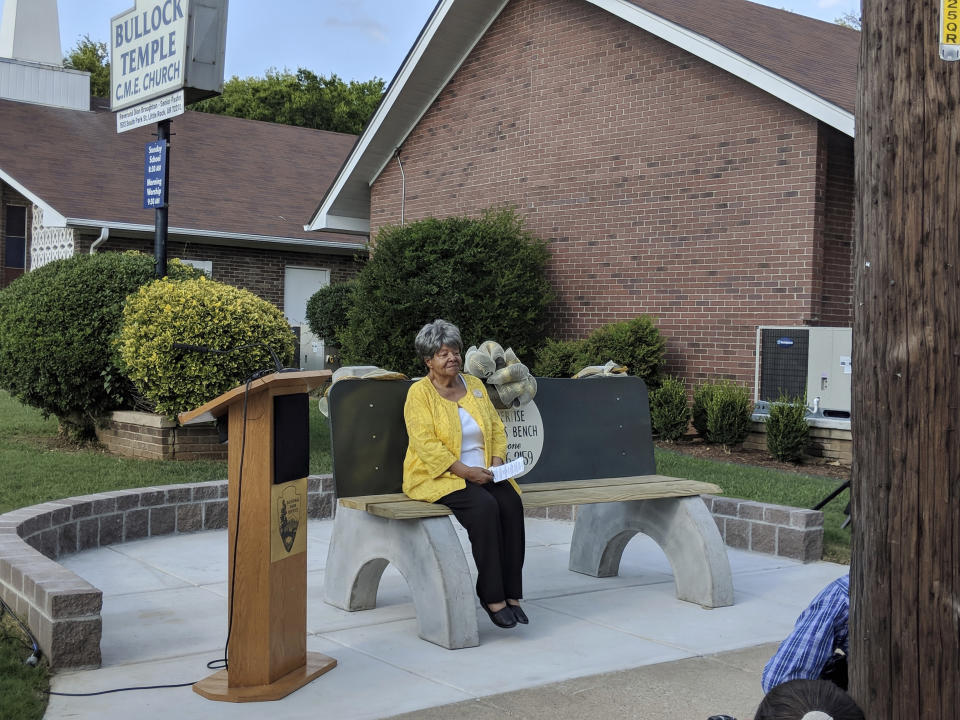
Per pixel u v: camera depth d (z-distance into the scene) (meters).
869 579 2.56
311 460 10.33
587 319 15.00
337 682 4.49
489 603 5.20
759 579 6.68
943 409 2.44
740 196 12.91
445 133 17.50
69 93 25.16
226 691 4.26
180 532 7.65
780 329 12.36
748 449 12.45
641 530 6.37
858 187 2.60
